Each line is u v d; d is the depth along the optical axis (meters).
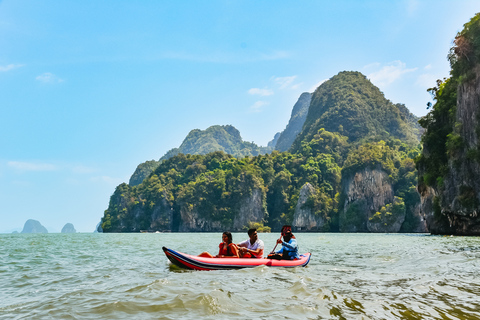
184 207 150.50
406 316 5.14
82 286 8.02
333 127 178.38
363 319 5.00
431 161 61.00
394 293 6.75
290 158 164.88
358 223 118.50
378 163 123.69
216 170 163.25
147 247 24.33
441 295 6.55
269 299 6.21
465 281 8.01
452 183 52.94
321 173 147.12
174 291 6.76
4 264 12.97
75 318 5.12
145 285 7.38
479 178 48.31
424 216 66.50
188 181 168.88
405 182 121.31
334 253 17.69
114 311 5.43
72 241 37.34
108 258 15.16
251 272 9.80
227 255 11.80
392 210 112.88
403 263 11.99
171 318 5.03
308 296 6.44
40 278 9.47
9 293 7.45
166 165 184.12
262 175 157.25
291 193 147.00
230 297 6.18
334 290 7.09
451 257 13.17
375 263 12.41
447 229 58.59
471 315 5.19
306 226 128.38
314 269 10.65
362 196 121.38
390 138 166.00
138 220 160.38
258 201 145.12
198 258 10.61
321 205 129.50
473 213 48.53
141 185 174.62
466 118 50.41
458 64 56.75
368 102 188.62
